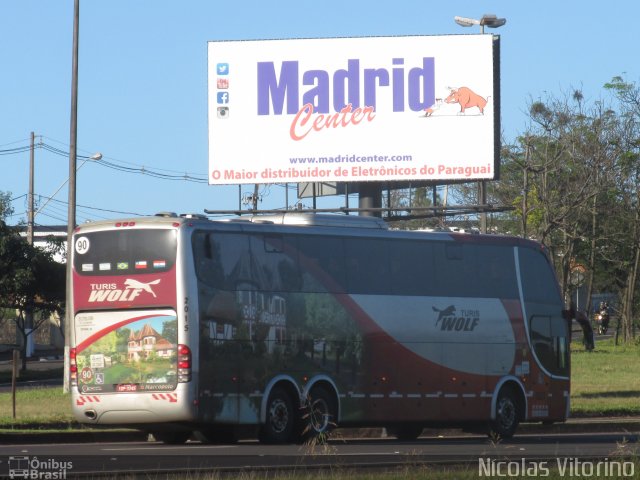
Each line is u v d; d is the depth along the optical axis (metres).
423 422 42.66
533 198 104.31
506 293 45.81
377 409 41.41
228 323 37.44
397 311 42.28
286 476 24.45
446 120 73.12
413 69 73.31
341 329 40.69
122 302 37.12
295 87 73.75
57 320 123.44
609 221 110.88
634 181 109.25
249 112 73.94
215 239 37.50
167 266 36.66
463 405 43.88
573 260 114.25
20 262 88.94
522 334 46.09
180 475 24.66
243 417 37.59
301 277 39.84
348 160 73.38
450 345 43.66
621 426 51.06
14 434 38.66
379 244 42.31
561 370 47.53
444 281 43.91
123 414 36.75
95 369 37.28
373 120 73.38
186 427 37.19
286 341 39.06
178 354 36.28
